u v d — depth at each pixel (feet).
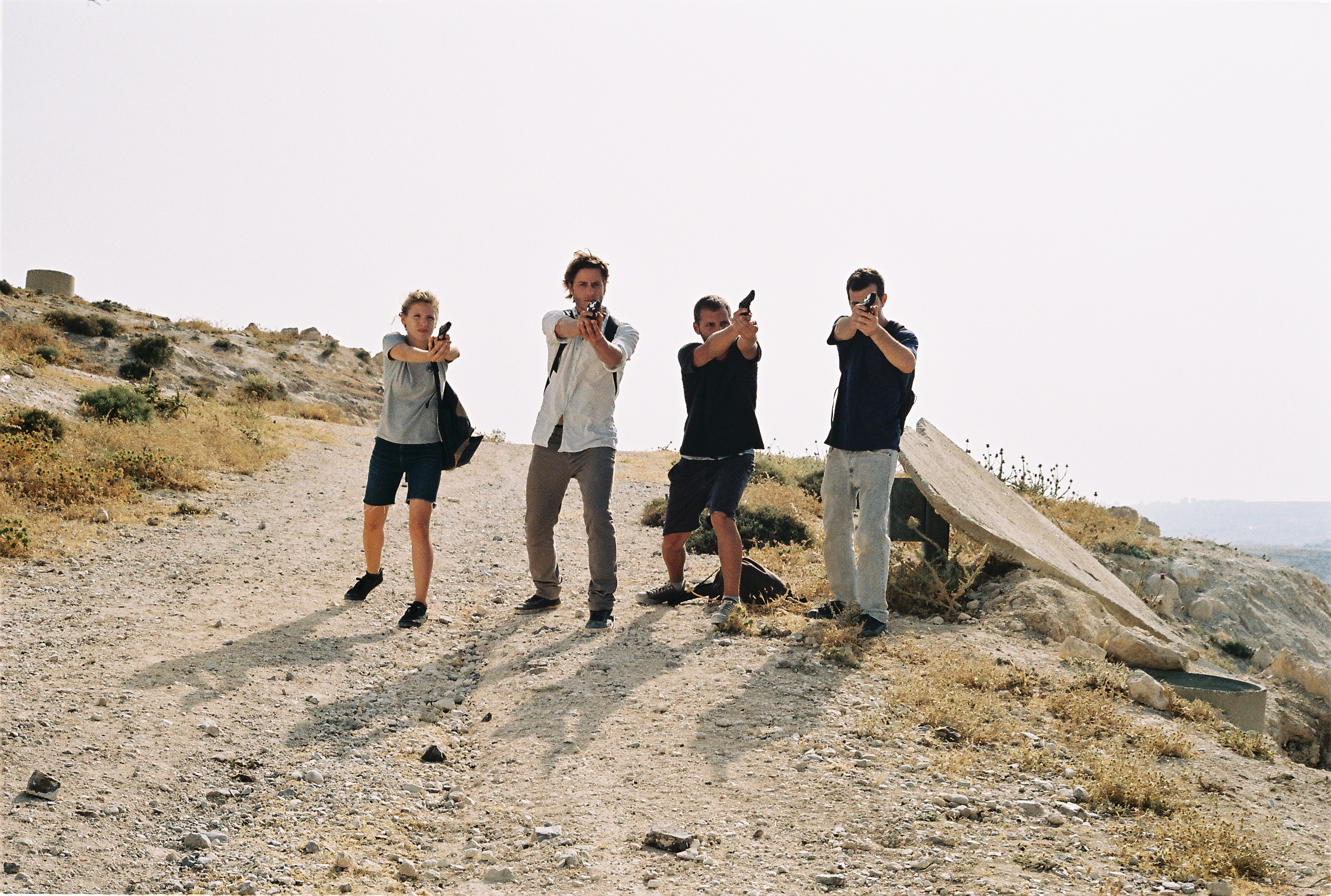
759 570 24.86
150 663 18.34
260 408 86.63
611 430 22.82
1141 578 41.86
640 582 28.58
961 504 29.12
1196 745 16.98
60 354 95.50
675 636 21.56
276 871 11.10
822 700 17.39
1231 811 13.98
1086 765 15.11
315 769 14.29
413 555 23.81
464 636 22.79
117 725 15.03
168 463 42.96
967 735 16.12
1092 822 12.96
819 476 48.06
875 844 11.97
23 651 18.45
